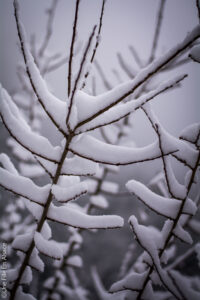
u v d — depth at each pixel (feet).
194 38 1.24
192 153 1.72
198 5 1.47
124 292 2.74
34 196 1.60
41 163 1.61
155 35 3.04
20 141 1.52
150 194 1.81
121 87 1.38
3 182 1.59
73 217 1.63
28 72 1.45
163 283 1.76
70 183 1.68
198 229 2.19
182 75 1.35
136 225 1.75
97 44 1.41
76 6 1.30
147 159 1.51
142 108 1.55
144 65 3.44
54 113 1.49
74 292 4.59
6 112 1.51
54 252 1.58
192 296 1.76
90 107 1.44
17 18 1.37
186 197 1.79
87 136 1.54
